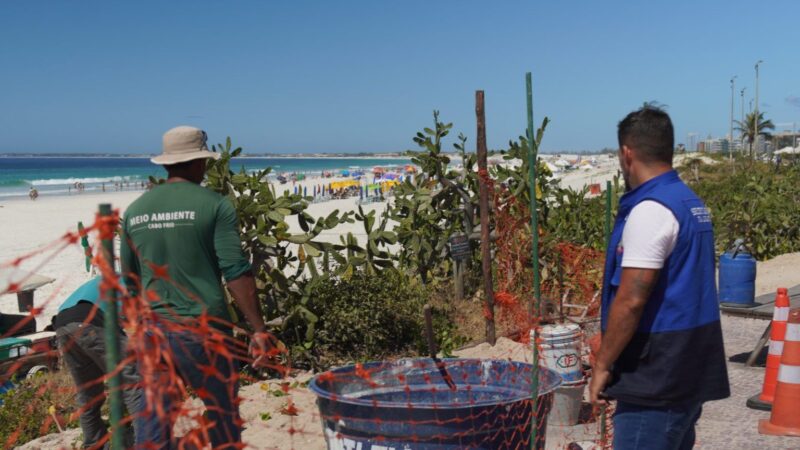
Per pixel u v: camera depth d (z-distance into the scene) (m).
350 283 8.96
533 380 3.92
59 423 6.52
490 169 11.62
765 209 16.38
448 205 11.59
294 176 108.44
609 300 3.44
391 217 11.24
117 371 2.38
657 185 3.31
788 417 6.00
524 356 7.36
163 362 4.03
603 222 13.46
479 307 10.32
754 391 7.22
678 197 3.28
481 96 7.98
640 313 3.22
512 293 9.62
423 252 11.16
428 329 4.62
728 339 9.35
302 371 7.93
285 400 6.71
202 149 4.47
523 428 3.85
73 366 5.35
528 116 4.42
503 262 10.16
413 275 11.06
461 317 9.91
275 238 8.23
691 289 3.26
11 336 8.90
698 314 3.28
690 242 3.25
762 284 13.25
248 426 6.01
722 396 3.38
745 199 16.88
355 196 67.75
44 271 20.81
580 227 13.19
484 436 3.71
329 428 3.88
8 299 15.76
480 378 4.57
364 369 4.43
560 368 5.96
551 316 7.57
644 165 3.37
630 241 3.24
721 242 16.42
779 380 6.06
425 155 11.29
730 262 8.68
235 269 4.31
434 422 3.65
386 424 3.70
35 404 6.80
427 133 11.29
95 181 108.69
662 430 3.31
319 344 8.40
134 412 4.44
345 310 8.56
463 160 11.52
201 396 3.35
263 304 8.22
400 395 4.45
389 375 4.49
